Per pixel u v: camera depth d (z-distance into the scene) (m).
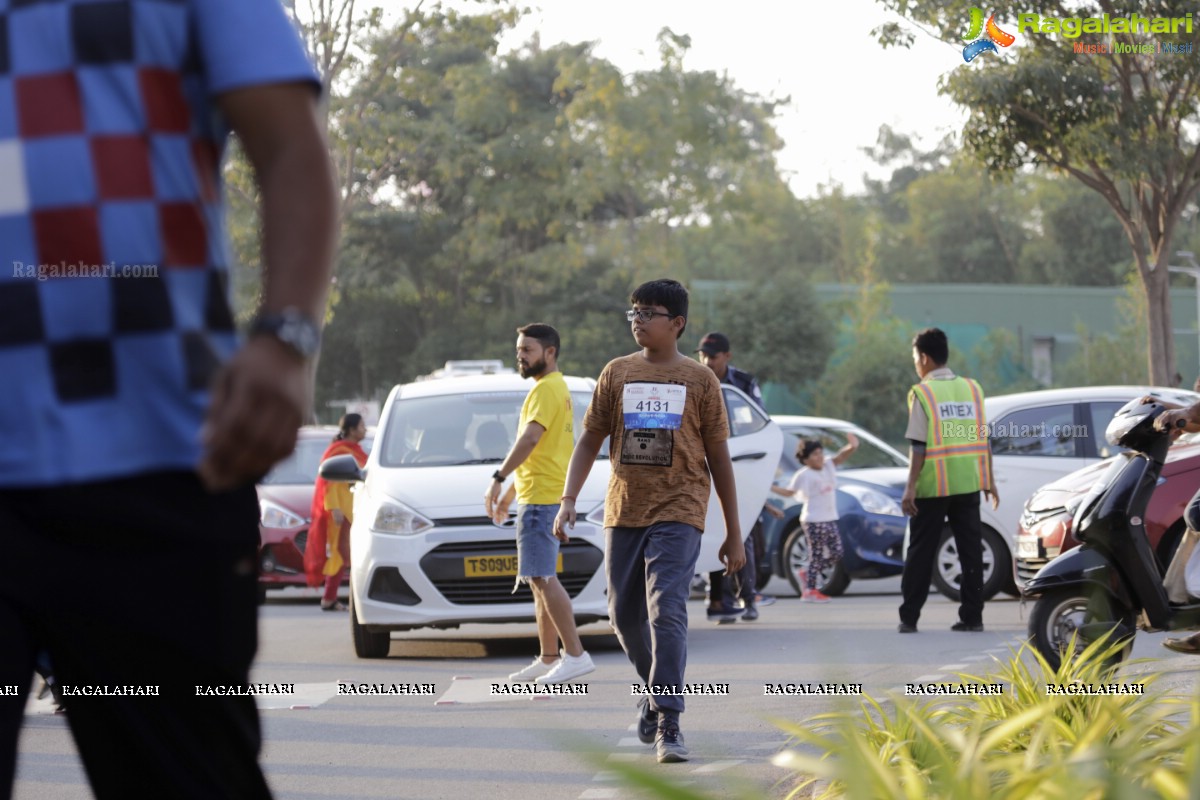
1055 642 23.62
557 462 25.62
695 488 19.19
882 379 149.12
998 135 70.44
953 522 32.09
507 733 21.34
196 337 6.34
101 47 6.20
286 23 6.31
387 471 32.00
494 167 164.38
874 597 44.41
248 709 6.79
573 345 166.62
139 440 6.27
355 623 30.64
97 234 6.20
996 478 40.69
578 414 33.19
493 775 18.34
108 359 6.24
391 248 170.75
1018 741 12.18
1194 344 175.75
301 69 6.19
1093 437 40.62
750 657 28.91
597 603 29.70
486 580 29.77
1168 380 75.19
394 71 100.19
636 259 170.38
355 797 17.23
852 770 7.74
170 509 6.30
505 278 178.88
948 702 14.92
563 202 162.50
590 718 22.30
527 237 177.25
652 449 19.14
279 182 6.14
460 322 177.88
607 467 31.67
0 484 6.21
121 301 6.22
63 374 6.21
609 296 171.62
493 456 32.56
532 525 25.55
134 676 6.47
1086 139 69.38
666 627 18.53
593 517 29.91
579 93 161.25
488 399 34.12
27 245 6.20
